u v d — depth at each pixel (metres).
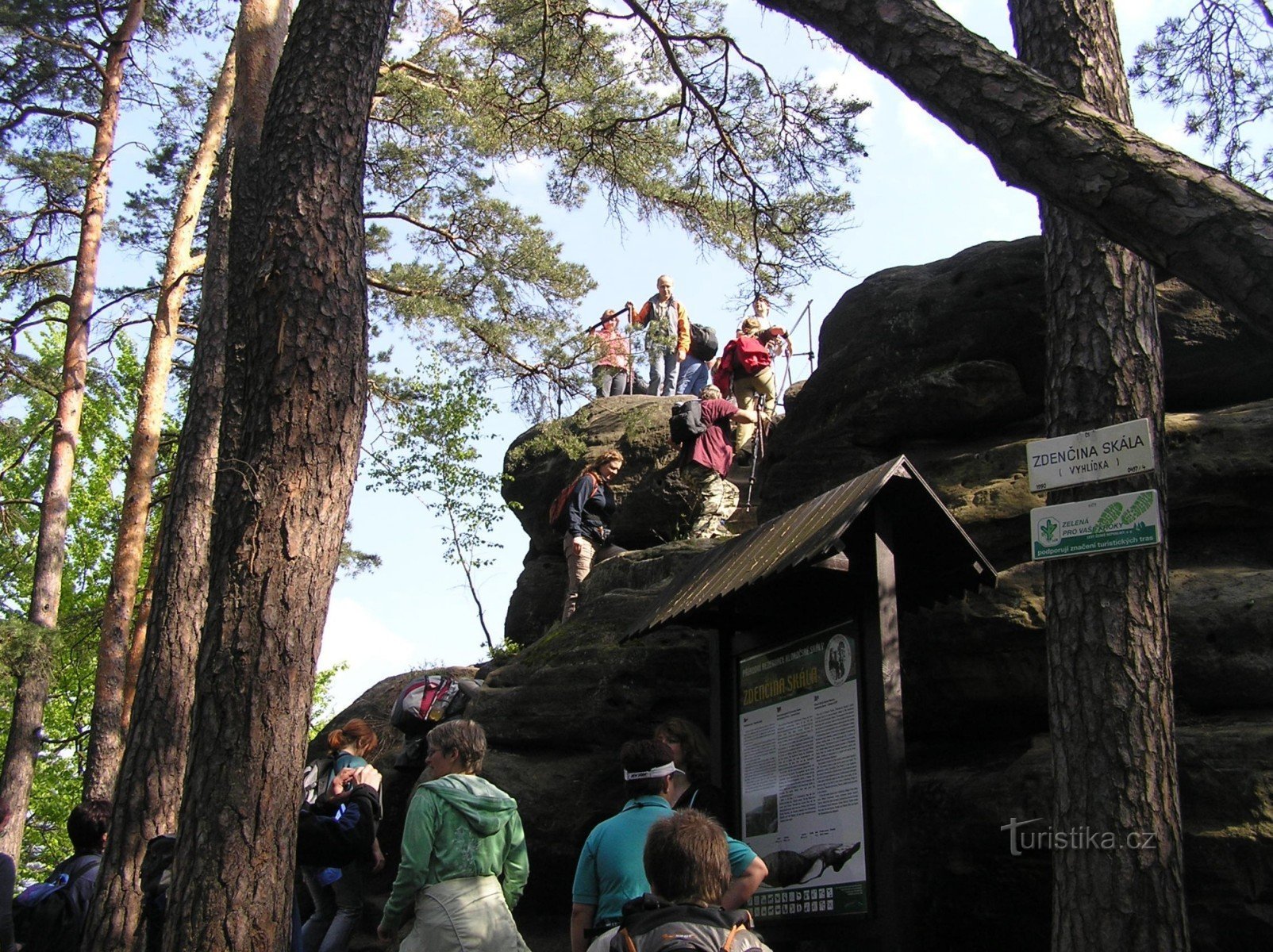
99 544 21.70
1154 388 5.48
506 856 5.55
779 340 15.00
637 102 11.88
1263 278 3.26
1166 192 3.48
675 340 13.80
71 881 6.74
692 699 8.31
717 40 9.64
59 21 15.77
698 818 3.80
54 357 18.14
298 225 6.41
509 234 14.02
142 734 8.77
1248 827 5.64
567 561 11.51
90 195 16.09
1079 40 5.95
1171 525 7.14
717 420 11.41
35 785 21.88
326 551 6.05
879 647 5.60
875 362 8.78
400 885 5.26
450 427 12.53
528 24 11.37
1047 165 3.74
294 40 6.88
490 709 8.97
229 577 5.87
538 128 12.28
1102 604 5.20
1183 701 6.45
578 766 8.42
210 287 10.22
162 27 16.75
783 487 9.13
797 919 5.73
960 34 4.12
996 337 8.36
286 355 6.18
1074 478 5.38
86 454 21.92
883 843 5.36
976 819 6.53
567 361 13.34
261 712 5.64
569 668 8.80
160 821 8.54
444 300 13.43
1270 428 7.05
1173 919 4.77
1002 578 7.14
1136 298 5.57
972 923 6.61
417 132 13.85
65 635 15.40
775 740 6.24
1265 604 6.36
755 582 5.84
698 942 3.49
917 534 6.23
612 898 4.94
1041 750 6.59
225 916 5.30
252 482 6.00
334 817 6.13
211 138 14.23
